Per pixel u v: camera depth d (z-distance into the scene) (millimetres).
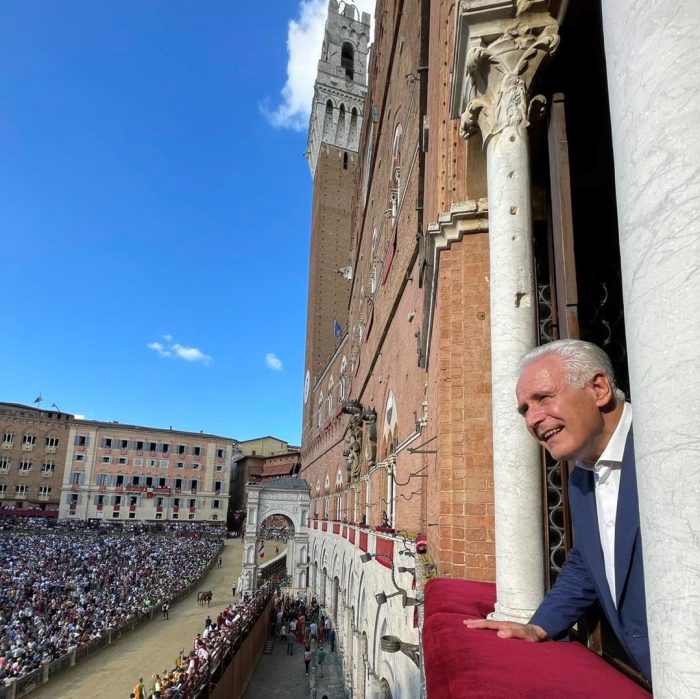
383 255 20000
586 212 4930
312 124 73000
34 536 67125
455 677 2139
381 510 18422
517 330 3977
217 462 95125
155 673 26453
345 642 24734
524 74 4305
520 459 3779
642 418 1413
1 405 81562
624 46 1611
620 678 2145
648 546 1361
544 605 2838
